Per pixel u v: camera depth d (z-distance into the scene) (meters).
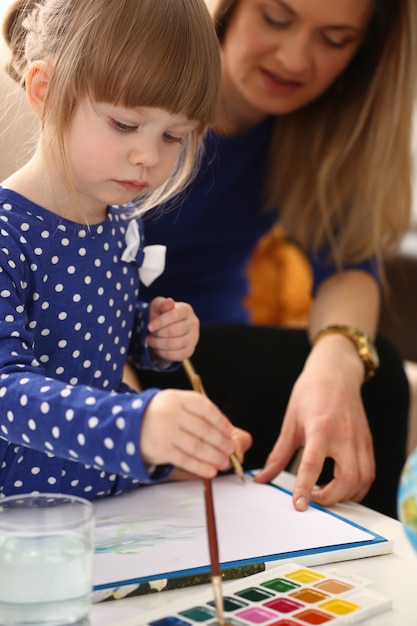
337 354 1.16
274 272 2.15
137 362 1.02
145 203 1.00
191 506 0.91
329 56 1.26
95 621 0.67
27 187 0.86
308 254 1.49
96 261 0.89
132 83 0.78
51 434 0.69
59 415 0.69
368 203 1.42
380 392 1.27
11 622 0.62
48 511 0.68
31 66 0.84
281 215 1.52
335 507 0.97
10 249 0.81
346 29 1.23
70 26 0.81
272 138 1.45
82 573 0.64
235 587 0.73
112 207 0.95
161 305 1.00
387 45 1.37
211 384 1.28
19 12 0.93
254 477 1.01
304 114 1.43
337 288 1.38
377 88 1.38
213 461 0.68
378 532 0.89
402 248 2.11
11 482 0.87
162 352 1.00
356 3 1.21
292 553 0.80
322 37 1.24
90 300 0.89
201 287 1.53
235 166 1.44
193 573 0.74
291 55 1.23
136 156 0.81
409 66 1.37
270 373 1.29
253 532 0.84
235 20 1.25
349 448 1.01
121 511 0.89
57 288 0.86
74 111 0.81
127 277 0.95
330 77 1.29
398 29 1.36
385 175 1.41
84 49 0.79
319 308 1.35
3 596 0.63
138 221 0.98
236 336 1.33
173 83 0.79
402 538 0.88
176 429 0.67
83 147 0.81
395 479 1.27
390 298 2.10
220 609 0.67
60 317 0.86
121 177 0.82
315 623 0.67
